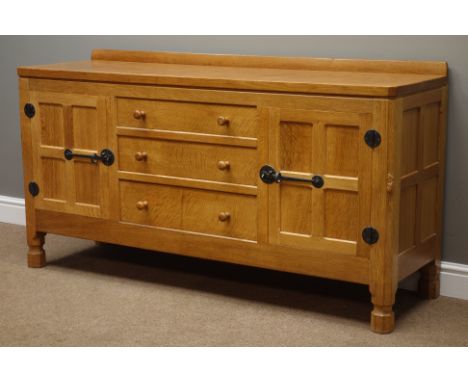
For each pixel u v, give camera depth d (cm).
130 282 354
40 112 356
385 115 284
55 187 360
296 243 310
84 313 321
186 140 324
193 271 368
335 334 302
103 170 346
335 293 341
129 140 338
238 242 322
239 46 368
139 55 388
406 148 299
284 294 340
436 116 321
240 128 312
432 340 296
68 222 360
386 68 335
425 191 319
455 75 325
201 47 377
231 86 310
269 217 313
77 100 346
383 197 290
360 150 291
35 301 333
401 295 341
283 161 307
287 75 326
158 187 336
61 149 354
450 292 339
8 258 386
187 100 321
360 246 298
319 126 297
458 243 337
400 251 304
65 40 412
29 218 369
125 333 302
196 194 328
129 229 346
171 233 336
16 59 427
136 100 332
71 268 372
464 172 331
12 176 442
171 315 319
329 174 299
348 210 298
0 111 438
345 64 342
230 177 319
